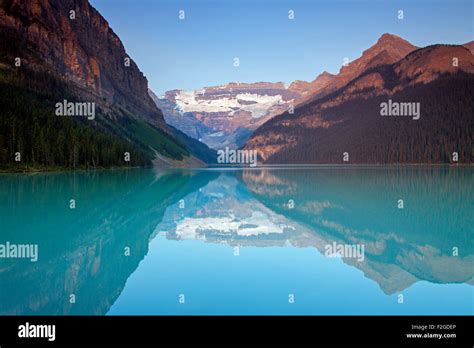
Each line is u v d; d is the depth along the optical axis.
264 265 22.78
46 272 20.38
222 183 93.88
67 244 26.45
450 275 21.06
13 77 189.38
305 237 31.14
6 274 19.92
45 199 47.53
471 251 26.39
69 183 71.50
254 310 15.98
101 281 19.27
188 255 24.95
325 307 16.38
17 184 66.12
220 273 21.08
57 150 118.25
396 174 120.56
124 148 164.12
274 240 29.97
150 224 35.75
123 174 111.44
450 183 80.69
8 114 120.00
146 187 72.56
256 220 39.69
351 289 18.58
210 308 16.16
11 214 36.97
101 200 49.38
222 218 40.88
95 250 25.34
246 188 79.50
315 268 22.19
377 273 21.38
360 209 46.12
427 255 25.42
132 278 19.92
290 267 22.34
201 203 53.81
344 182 89.75
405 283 19.78
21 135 109.31
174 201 54.25
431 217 39.81
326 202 53.03
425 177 102.31
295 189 75.00
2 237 28.00
